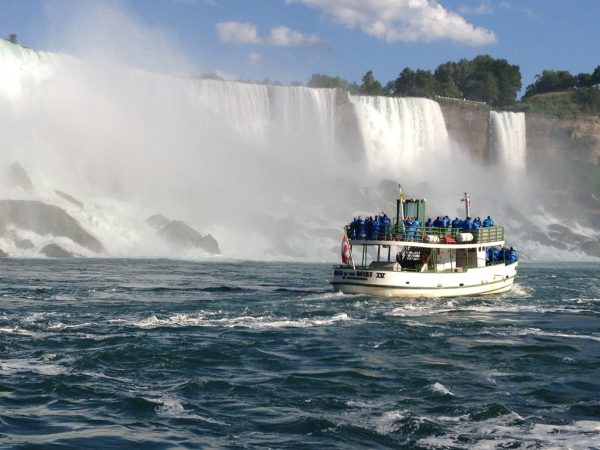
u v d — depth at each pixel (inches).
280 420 786.8
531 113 6097.4
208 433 748.6
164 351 1063.6
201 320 1346.0
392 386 920.9
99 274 2217.0
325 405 839.1
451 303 1652.3
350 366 1012.5
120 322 1304.1
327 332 1253.7
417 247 1780.3
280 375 960.9
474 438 749.3
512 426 784.3
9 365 970.7
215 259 3105.3
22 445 699.4
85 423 765.3
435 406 845.8
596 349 1162.0
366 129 4884.4
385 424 781.9
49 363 988.6
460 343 1182.3
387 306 1567.4
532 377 977.5
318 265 2979.8
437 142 5295.3
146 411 807.1
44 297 1625.2
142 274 2266.2
